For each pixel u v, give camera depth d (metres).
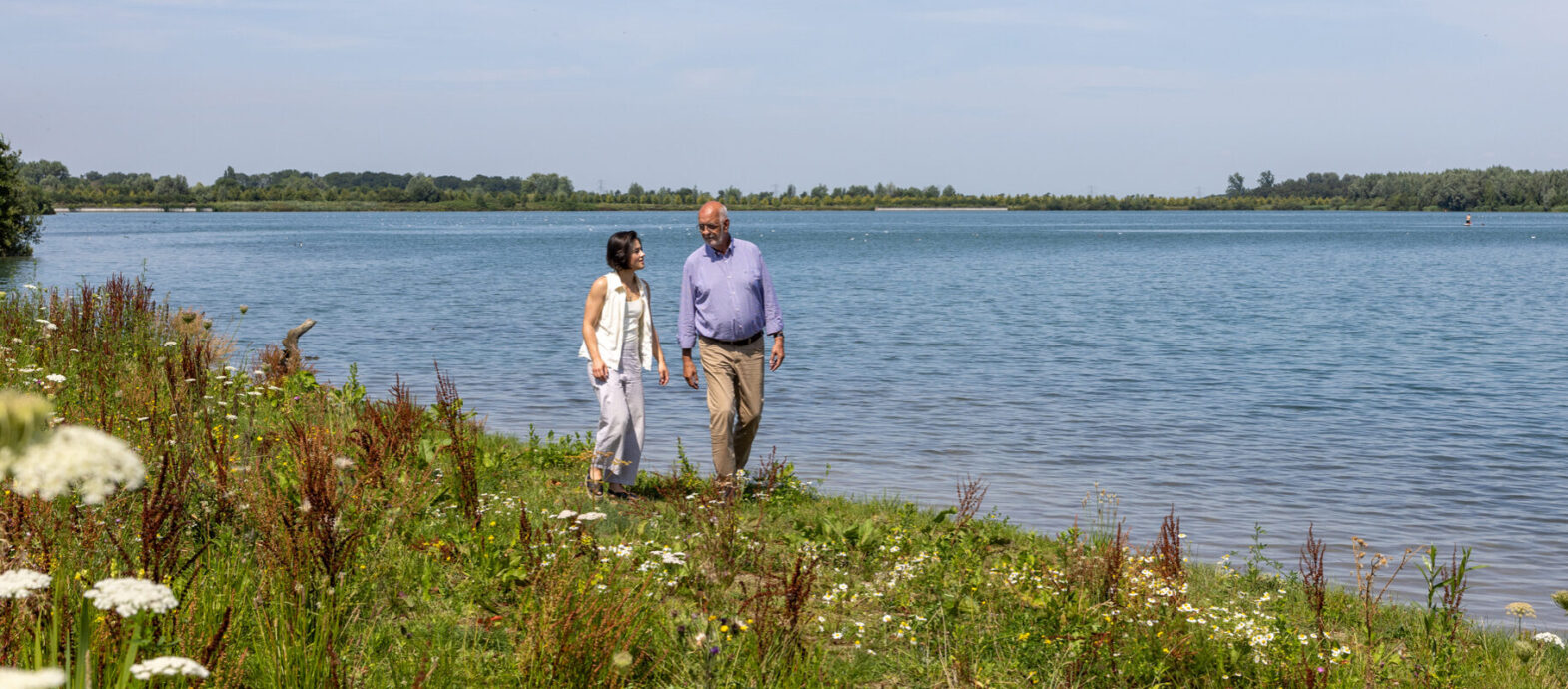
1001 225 171.50
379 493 5.99
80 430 1.53
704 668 4.30
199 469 5.58
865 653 4.84
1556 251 76.12
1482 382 17.36
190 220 186.88
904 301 33.66
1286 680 4.83
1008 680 4.68
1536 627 6.54
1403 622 5.98
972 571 5.98
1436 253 73.38
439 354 19.64
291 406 9.05
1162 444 12.23
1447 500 9.84
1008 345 21.86
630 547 5.70
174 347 10.32
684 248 88.12
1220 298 35.50
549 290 37.25
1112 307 31.81
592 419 13.23
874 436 12.41
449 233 119.38
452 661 4.25
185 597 3.90
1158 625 5.20
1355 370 18.66
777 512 7.66
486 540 5.69
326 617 4.07
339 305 30.75
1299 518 9.16
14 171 52.41
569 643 4.16
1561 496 10.03
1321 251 77.31
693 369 8.23
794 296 35.72
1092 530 8.41
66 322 11.52
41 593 3.51
